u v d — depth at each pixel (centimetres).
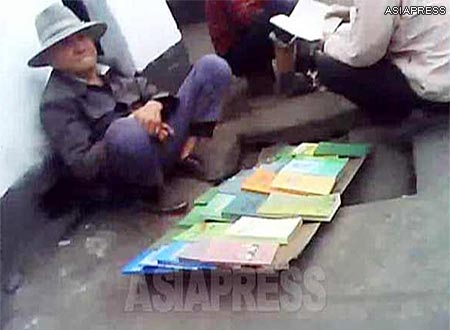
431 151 261
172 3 380
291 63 318
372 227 226
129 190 258
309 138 291
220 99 276
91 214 254
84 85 254
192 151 278
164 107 263
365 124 292
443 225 223
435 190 240
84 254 235
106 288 218
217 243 220
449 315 191
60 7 250
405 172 260
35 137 246
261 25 325
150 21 304
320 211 234
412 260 211
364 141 281
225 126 300
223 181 267
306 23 307
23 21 246
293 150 283
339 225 229
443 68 268
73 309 211
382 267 210
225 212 241
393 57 275
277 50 318
